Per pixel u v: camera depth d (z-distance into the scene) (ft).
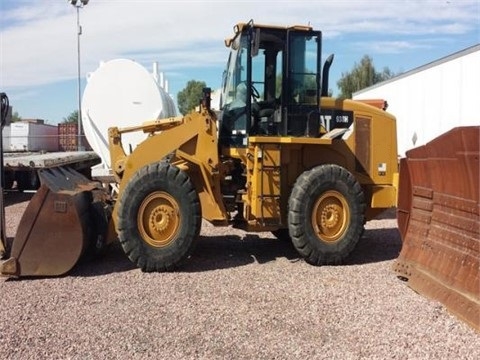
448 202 17.79
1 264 21.40
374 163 25.45
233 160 24.58
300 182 22.67
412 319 16.05
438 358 13.47
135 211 21.25
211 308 17.11
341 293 18.72
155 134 24.06
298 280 20.48
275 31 23.65
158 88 40.34
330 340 14.60
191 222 21.68
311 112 23.91
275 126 24.03
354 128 25.13
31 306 17.21
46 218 20.53
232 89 25.13
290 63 23.68
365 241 28.43
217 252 25.22
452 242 17.56
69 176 23.68
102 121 40.09
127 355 13.61
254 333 15.06
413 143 58.90
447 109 49.96
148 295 18.45
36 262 20.48
